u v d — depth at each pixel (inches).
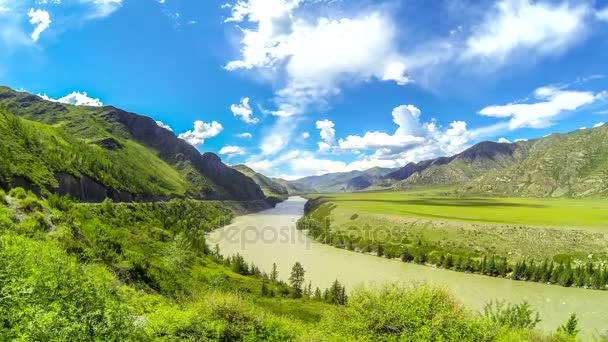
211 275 2847.0
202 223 7381.9
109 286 765.9
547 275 3548.2
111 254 1438.2
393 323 794.2
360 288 887.7
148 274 1494.8
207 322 796.0
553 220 5605.3
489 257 4365.2
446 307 802.8
